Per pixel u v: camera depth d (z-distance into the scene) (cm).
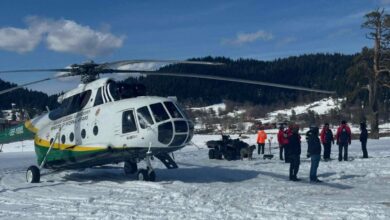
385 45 4788
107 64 1441
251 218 887
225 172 1777
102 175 1714
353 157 2331
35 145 1692
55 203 1109
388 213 910
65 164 1546
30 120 1791
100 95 1477
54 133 1597
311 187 1326
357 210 945
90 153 1432
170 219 891
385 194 1178
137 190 1271
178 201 1082
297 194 1188
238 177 1617
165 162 1473
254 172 1761
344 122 2127
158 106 1356
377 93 4831
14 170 2141
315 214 915
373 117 4766
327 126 2225
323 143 2223
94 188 1352
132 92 1476
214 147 2544
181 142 1365
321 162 2075
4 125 2094
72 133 1518
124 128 1368
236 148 2458
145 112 1346
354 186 1341
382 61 4809
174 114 1362
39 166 1644
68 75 1524
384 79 4834
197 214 930
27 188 1399
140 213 952
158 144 1334
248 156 2438
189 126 1380
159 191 1242
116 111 1398
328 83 13775
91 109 1484
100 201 1111
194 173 1755
